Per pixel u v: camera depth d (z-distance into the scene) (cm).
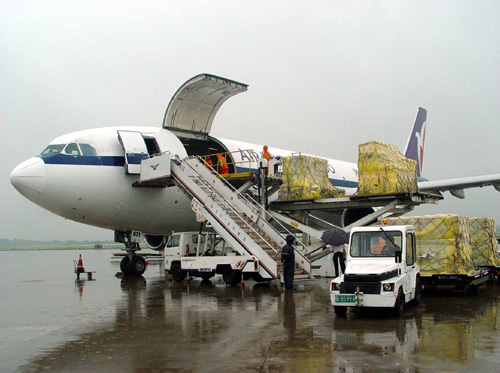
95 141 1675
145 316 925
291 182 1767
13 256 5506
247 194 1797
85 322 876
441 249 1245
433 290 1348
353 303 870
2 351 671
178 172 1628
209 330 785
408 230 1023
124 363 599
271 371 556
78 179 1582
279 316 908
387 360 593
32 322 888
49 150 1638
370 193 1559
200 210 1562
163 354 638
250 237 1438
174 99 1852
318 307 1017
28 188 1521
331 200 1639
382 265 934
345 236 1478
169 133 1873
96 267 2669
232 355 627
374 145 1564
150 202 1767
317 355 622
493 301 1119
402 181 1520
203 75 1764
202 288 1399
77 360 618
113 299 1183
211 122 2045
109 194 1655
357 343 684
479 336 724
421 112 3150
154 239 2473
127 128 1803
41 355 646
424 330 771
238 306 1036
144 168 1655
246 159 2102
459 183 1925
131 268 1919
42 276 2017
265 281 1599
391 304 854
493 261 1506
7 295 1315
